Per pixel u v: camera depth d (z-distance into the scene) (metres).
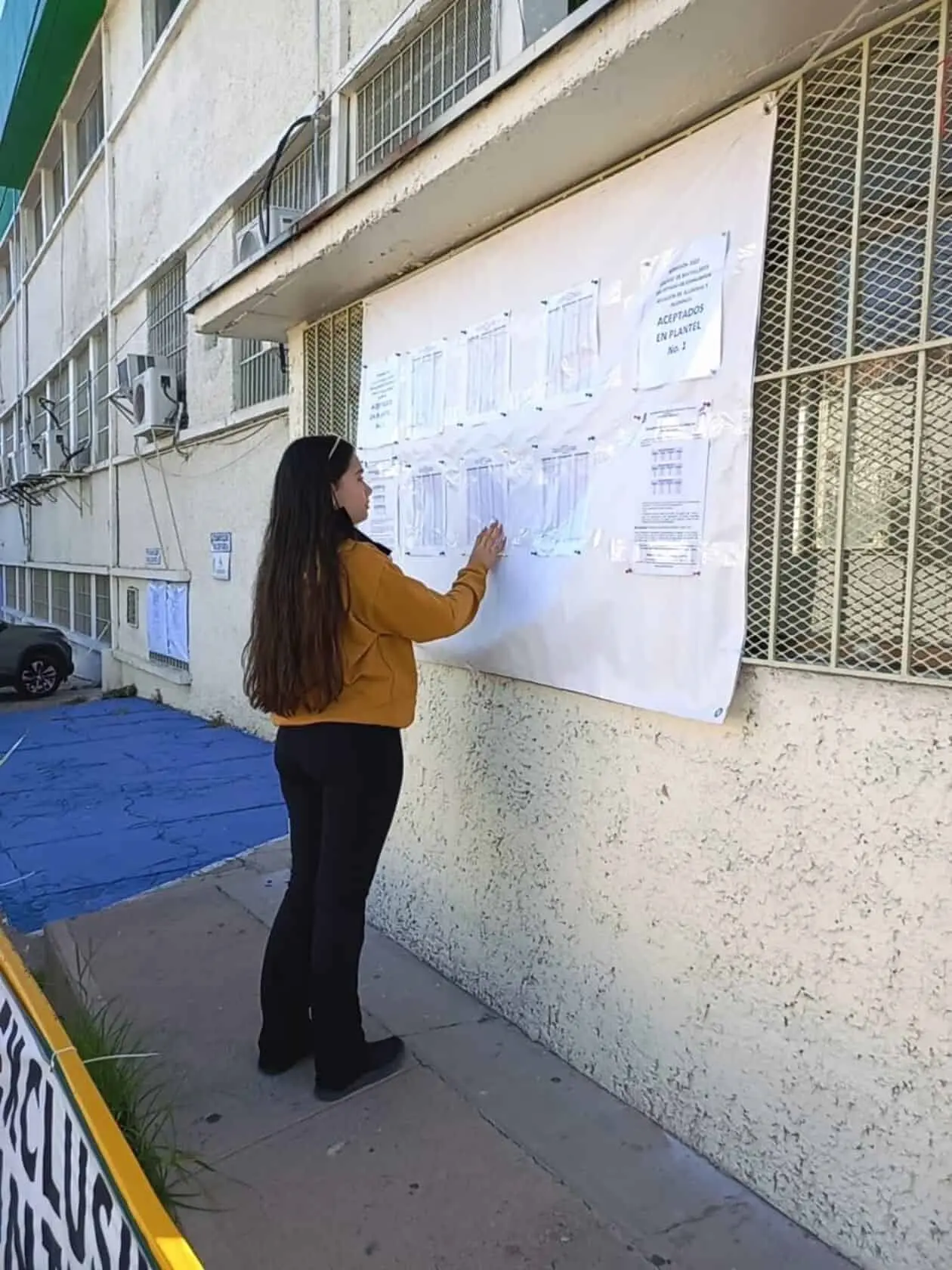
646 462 2.37
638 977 2.54
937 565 1.79
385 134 5.84
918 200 1.82
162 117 10.20
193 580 9.88
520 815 2.98
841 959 1.99
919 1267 1.86
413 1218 2.22
